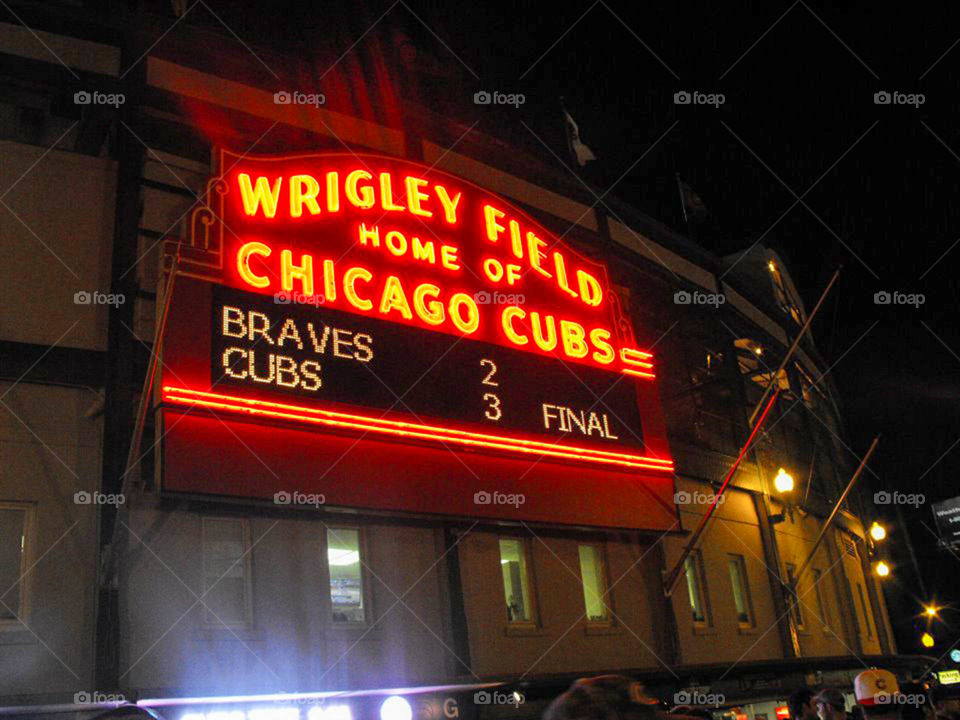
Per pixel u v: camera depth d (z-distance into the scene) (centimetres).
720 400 2412
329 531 1431
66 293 1295
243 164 1441
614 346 1922
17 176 1309
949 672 2673
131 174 1392
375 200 1598
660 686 1764
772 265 3170
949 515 4091
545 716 428
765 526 2367
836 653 2591
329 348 1424
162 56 1488
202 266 1323
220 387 1278
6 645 1112
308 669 1320
